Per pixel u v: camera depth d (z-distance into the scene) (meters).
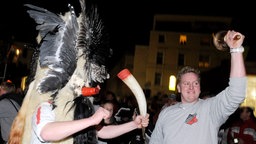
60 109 1.87
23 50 27.50
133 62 36.78
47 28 1.95
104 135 2.24
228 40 2.24
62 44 1.94
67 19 2.00
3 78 13.19
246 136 4.85
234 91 2.35
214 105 2.66
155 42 31.94
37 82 1.89
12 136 1.88
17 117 1.91
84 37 2.04
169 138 2.80
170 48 31.66
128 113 6.55
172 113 2.91
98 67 2.13
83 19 2.09
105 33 2.22
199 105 2.81
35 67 1.99
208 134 2.67
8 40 15.10
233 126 5.04
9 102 4.46
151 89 31.41
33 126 1.72
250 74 11.20
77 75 2.00
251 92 10.96
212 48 31.02
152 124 4.97
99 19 2.21
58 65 1.89
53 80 1.87
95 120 1.64
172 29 31.92
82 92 1.96
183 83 2.87
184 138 2.71
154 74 31.58
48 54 1.90
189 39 31.50
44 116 1.72
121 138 4.86
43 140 1.67
